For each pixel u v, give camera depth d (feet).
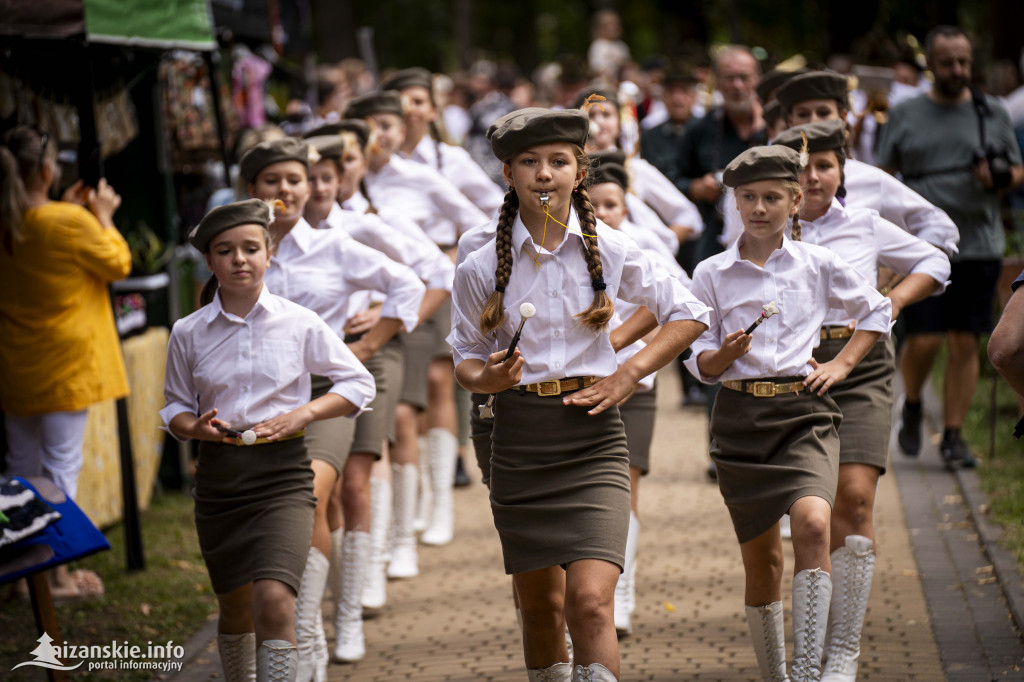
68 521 50.52
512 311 43.78
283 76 130.31
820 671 48.19
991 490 81.20
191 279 102.01
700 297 52.13
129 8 70.28
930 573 67.41
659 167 116.26
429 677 57.47
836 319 53.98
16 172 67.56
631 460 61.87
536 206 42.65
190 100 98.73
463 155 88.28
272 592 46.42
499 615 66.23
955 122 88.07
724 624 62.13
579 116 42.68
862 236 57.36
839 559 52.34
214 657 61.31
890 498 83.25
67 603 69.56
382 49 344.49
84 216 68.03
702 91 138.00
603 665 41.04
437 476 83.10
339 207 64.95
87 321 69.05
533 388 43.83
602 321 43.42
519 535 43.75
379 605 67.82
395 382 66.49
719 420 51.75
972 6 226.17
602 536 42.57
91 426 80.79
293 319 49.60
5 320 68.08
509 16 363.15
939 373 121.60
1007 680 52.29
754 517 50.16
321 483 54.85
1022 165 87.45
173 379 49.70
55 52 76.59
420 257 65.87
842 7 166.30
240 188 63.05
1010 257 94.58
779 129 67.36
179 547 80.69
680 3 211.41
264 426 48.01
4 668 59.77
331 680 58.23
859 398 54.08
